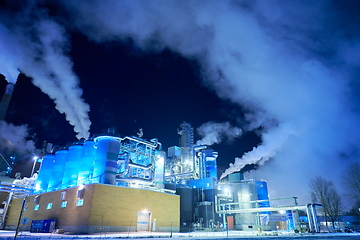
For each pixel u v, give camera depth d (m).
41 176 57.53
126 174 49.09
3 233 36.94
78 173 50.06
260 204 69.56
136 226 42.25
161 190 52.28
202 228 55.62
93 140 50.16
